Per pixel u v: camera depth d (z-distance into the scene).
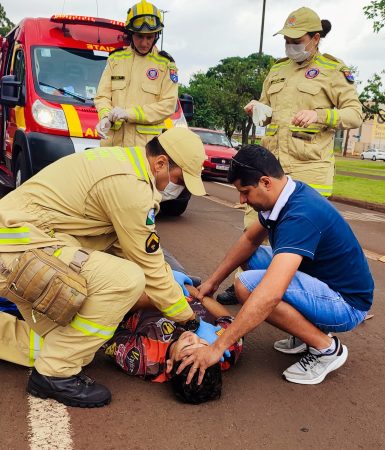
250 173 2.78
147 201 2.58
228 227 7.54
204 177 15.27
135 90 5.02
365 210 11.80
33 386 2.66
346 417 2.72
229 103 32.69
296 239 2.71
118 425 2.50
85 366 3.04
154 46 5.16
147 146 2.72
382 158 53.12
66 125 5.93
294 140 4.13
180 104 6.98
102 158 2.66
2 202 2.71
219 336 2.80
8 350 2.91
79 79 6.56
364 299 3.05
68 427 2.45
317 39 4.07
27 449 2.27
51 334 2.64
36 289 2.42
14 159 6.79
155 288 2.75
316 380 3.04
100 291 2.56
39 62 6.51
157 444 2.37
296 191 2.85
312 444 2.46
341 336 3.85
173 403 2.73
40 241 2.57
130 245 2.65
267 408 2.75
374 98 28.70
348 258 2.95
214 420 2.60
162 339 2.93
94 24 7.02
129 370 2.94
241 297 3.11
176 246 6.07
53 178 2.70
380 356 3.53
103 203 2.60
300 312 2.95
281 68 4.32
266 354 3.41
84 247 2.80
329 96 4.12
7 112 7.42
